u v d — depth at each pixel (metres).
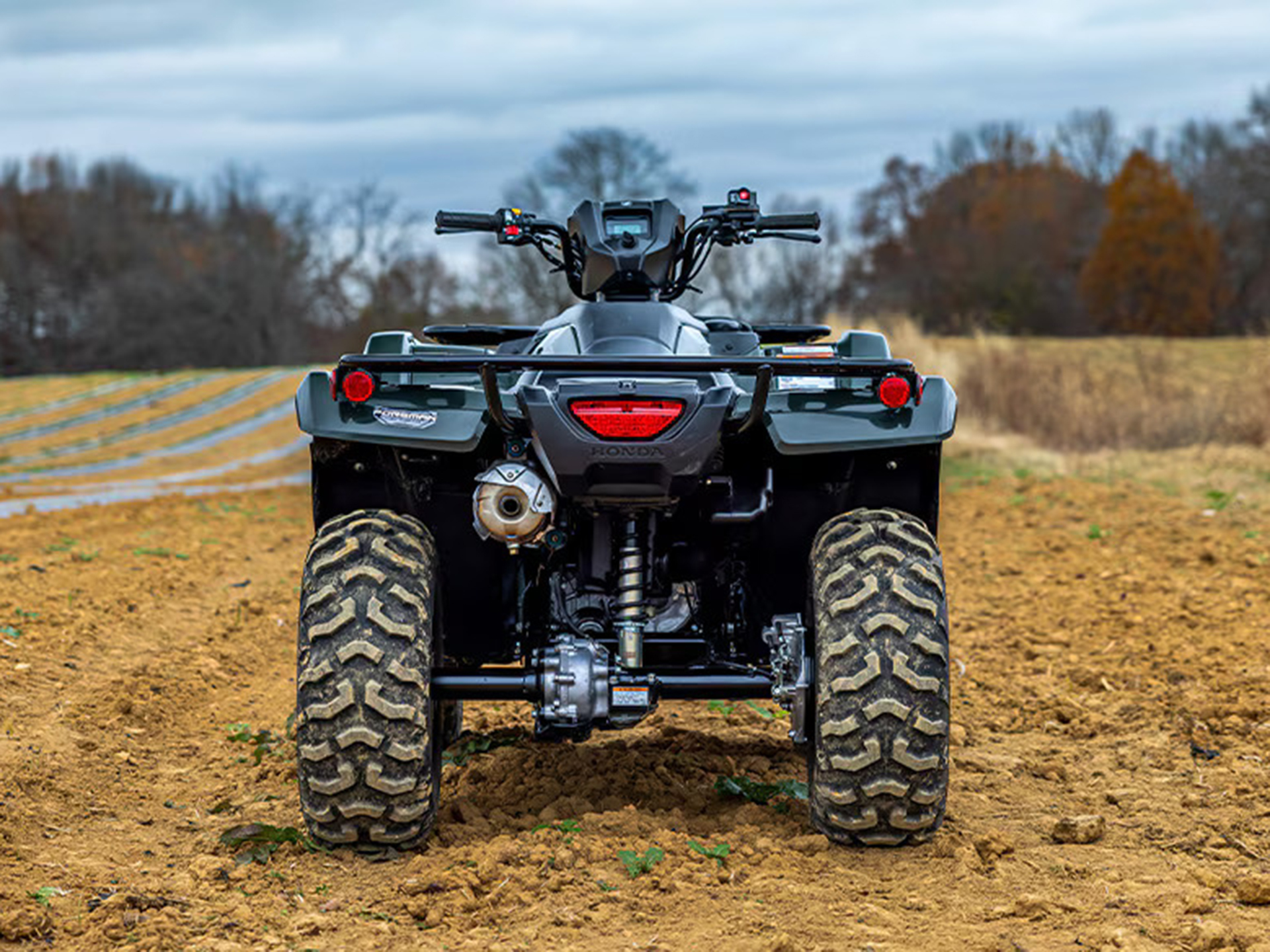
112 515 16.34
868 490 5.10
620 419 4.37
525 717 6.93
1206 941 3.74
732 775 5.71
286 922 3.97
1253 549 11.10
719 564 5.09
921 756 4.34
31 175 105.81
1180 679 7.29
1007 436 21.28
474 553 5.15
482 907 4.07
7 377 99.12
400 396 4.64
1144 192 76.56
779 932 3.85
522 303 56.78
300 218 99.75
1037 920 3.97
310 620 4.44
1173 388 22.66
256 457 41.84
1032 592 10.09
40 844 4.72
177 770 5.93
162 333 96.94
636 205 5.48
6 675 7.16
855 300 71.12
